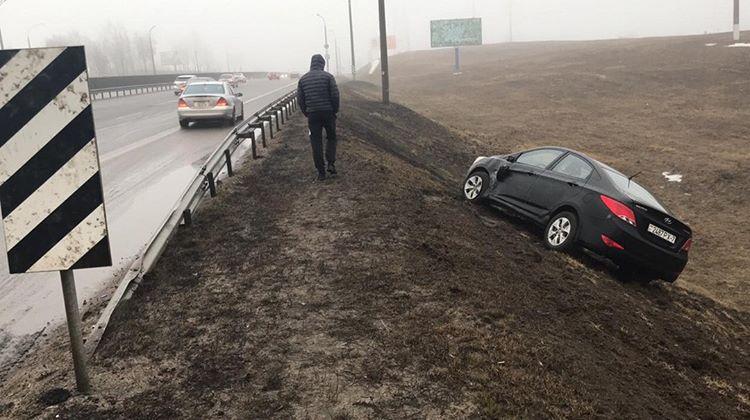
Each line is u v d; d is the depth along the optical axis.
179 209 6.64
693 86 33.50
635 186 8.62
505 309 5.23
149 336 4.38
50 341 4.57
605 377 4.46
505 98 35.72
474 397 3.67
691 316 7.84
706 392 5.23
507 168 9.98
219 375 3.88
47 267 3.31
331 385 3.77
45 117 3.18
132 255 6.53
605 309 6.43
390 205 8.01
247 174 9.83
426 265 5.93
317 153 9.06
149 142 15.11
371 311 4.82
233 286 5.28
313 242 6.42
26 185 3.21
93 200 3.29
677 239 7.95
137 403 3.56
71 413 3.44
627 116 28.64
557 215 8.64
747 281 11.28
